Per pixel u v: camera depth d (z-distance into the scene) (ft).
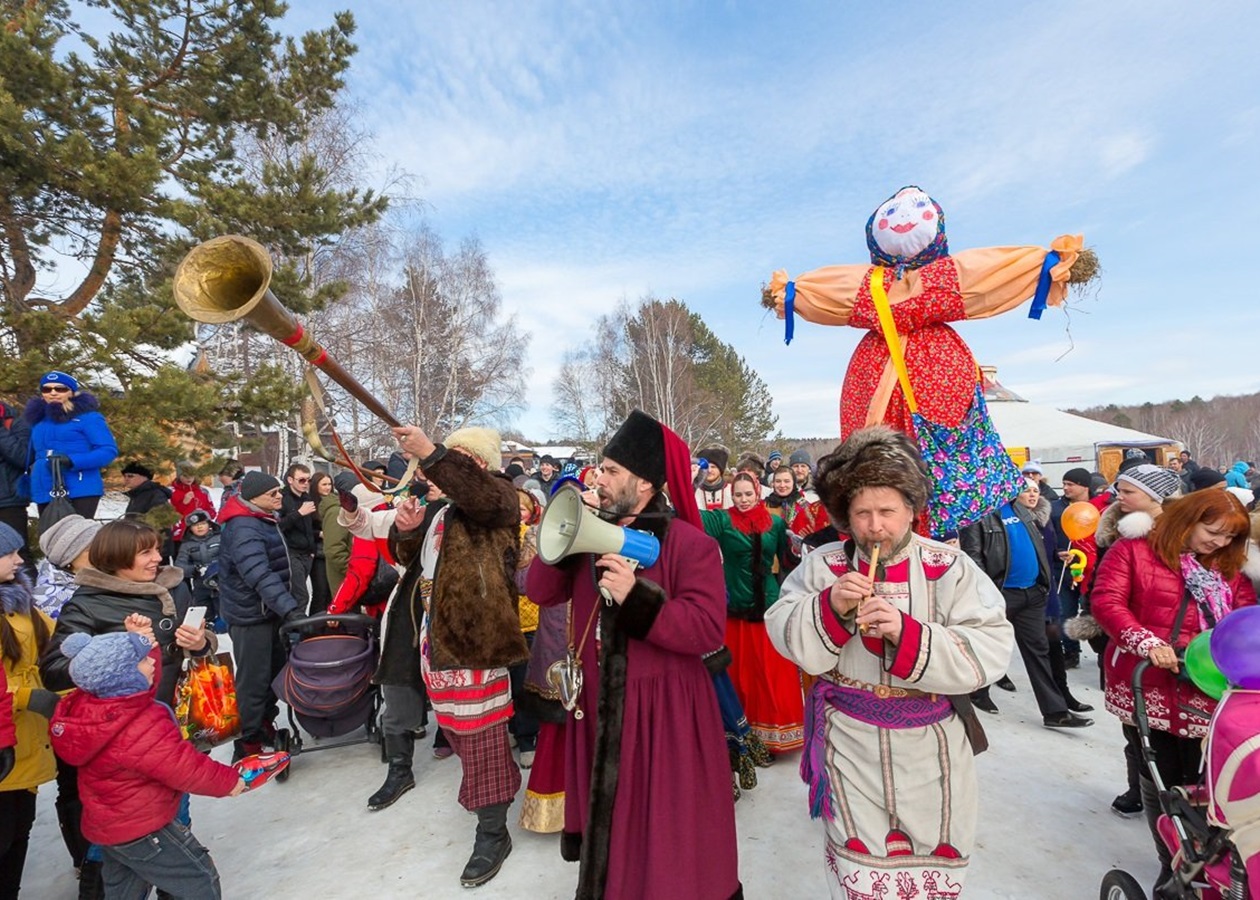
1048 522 19.85
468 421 99.40
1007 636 6.83
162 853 8.25
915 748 6.88
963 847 6.86
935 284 10.44
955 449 10.89
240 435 42.32
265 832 12.02
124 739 7.94
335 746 15.14
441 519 11.55
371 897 9.94
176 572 11.32
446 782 13.66
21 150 28.35
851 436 7.40
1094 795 12.16
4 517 19.42
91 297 36.96
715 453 18.02
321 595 20.65
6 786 8.74
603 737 7.40
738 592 14.02
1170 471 10.93
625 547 7.18
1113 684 10.21
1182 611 9.40
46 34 30.99
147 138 31.89
